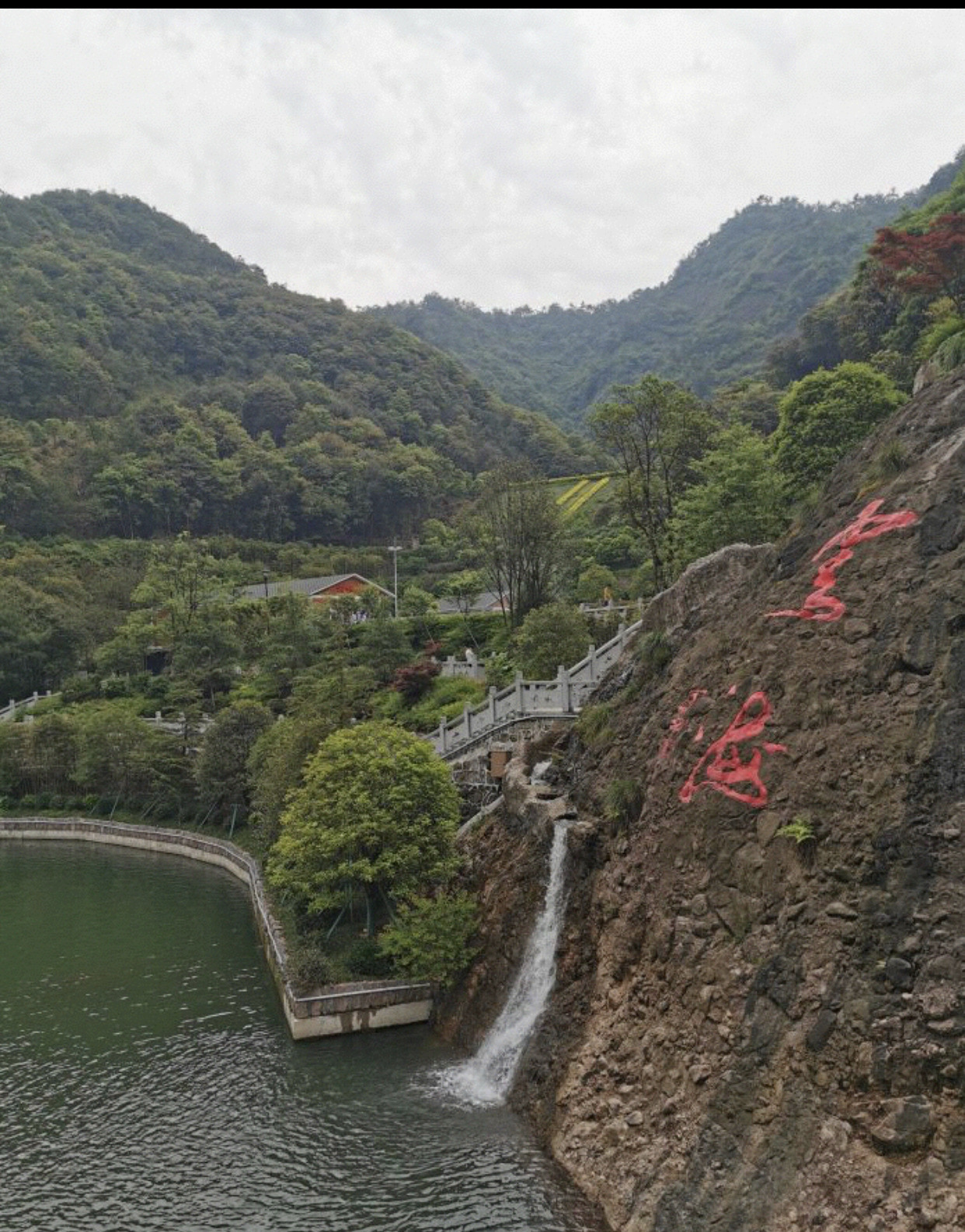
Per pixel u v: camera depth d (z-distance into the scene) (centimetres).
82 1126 2052
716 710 2006
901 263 4778
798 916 1505
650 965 1780
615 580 6800
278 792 3647
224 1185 1781
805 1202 1240
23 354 15175
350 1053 2362
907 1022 1257
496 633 6262
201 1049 2458
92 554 11638
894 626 1653
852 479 2206
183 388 17288
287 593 8175
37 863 5006
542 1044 1997
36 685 8619
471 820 3139
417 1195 1683
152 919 3819
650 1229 1419
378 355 19475
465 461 16225
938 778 1409
